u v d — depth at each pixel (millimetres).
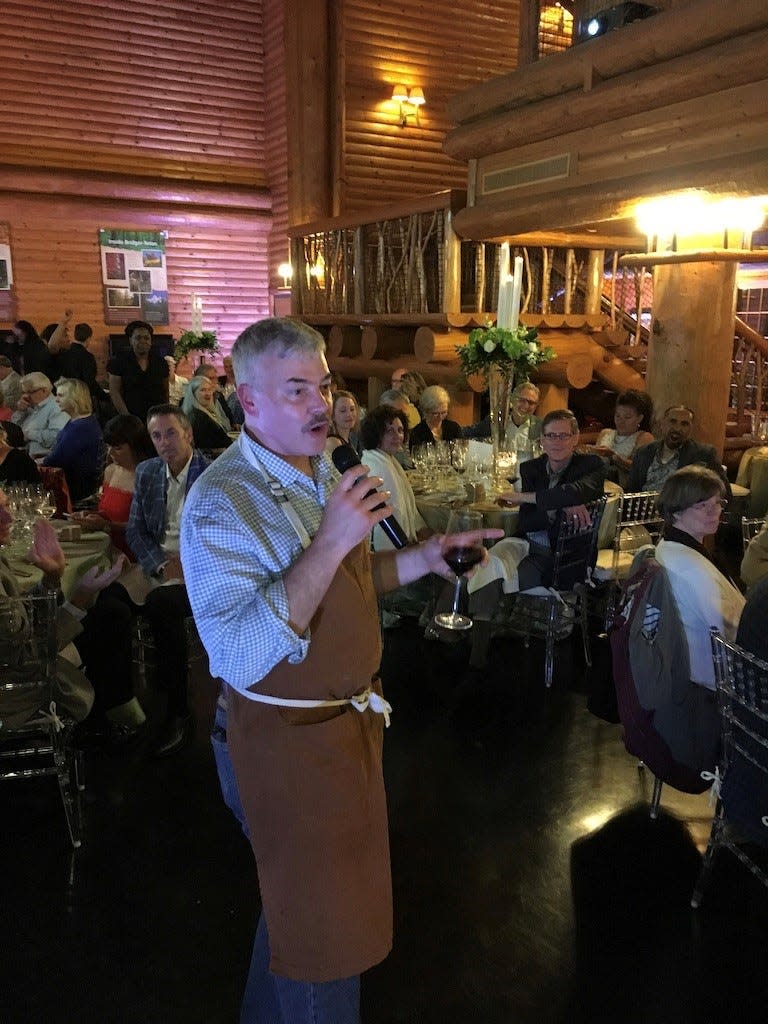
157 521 3490
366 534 1371
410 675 3998
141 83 9984
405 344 7812
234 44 10328
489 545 4070
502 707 3691
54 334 8742
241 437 1572
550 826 2832
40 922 2355
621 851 2701
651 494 4285
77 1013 2049
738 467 6934
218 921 2367
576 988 2135
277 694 1508
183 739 3299
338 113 9859
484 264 6887
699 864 2648
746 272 10539
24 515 3619
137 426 3955
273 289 11070
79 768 3039
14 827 2797
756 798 2168
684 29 4082
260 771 1544
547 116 4996
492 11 10516
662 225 4945
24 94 9516
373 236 7969
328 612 1495
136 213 10195
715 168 4066
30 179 9570
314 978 1568
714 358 5367
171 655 3262
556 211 5145
